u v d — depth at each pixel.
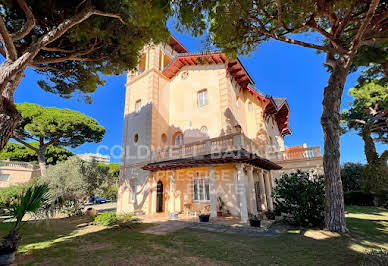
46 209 12.18
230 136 11.52
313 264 4.78
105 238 7.99
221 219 10.99
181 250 6.11
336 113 8.27
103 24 6.82
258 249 6.04
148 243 7.00
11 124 5.09
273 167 14.18
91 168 15.35
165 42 7.07
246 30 8.37
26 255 6.00
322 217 8.98
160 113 17.55
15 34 5.09
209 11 6.84
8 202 16.75
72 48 7.53
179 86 18.61
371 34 8.04
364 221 9.87
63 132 20.84
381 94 19.42
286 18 7.72
